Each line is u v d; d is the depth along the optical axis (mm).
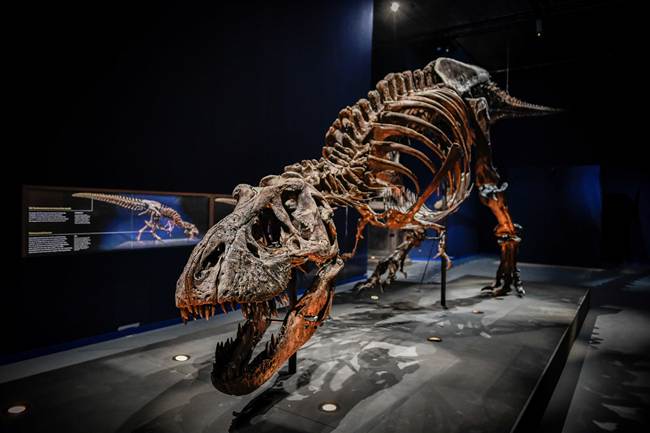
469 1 8438
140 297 5000
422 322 5148
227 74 5773
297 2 6809
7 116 3863
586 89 11898
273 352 2623
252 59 6117
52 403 3004
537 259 12352
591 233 11547
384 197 4531
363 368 3691
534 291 7039
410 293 6883
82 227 4422
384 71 10891
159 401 3043
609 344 5371
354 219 8523
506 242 6664
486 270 10727
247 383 2473
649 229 11695
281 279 2457
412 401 3088
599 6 8367
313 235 2791
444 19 9297
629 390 4098
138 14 4754
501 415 2891
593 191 11477
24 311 4062
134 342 4656
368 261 11039
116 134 4633
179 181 5266
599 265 11430
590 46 10430
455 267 11250
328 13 7441
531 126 12984
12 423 2732
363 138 3834
